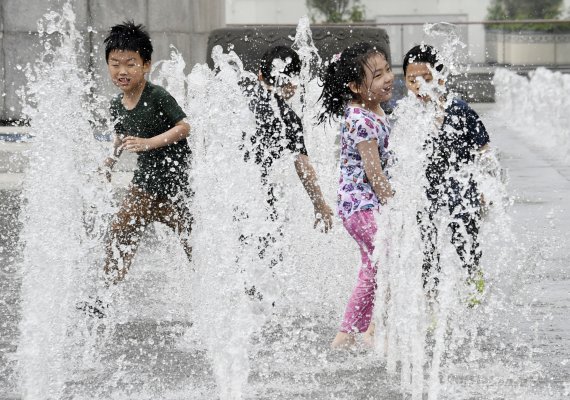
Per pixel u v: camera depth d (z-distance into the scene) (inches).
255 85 493.7
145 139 474.9
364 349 421.4
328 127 652.7
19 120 1139.3
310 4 2583.7
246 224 470.9
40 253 456.8
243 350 389.7
